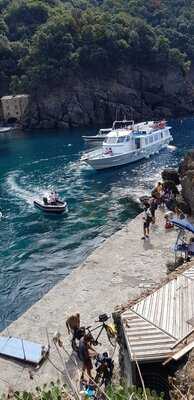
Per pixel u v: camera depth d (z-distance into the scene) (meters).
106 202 40.72
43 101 97.81
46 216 37.91
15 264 29.59
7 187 47.59
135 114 103.81
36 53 100.56
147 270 24.70
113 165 52.72
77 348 16.77
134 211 37.91
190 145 64.44
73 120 97.75
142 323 14.73
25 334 19.62
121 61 105.81
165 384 13.49
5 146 73.44
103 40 103.44
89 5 143.75
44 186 47.38
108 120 102.31
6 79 106.62
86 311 21.11
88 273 24.77
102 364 15.28
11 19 120.44
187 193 33.12
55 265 29.16
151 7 144.25
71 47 100.38
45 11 121.00
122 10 136.50
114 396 9.79
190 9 143.00
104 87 103.19
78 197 42.81
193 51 123.56
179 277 17.58
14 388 16.36
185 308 15.35
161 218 31.95
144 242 28.20
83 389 14.51
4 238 33.78
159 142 59.91
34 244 32.47
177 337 13.91
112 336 16.53
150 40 108.50
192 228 24.20
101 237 32.97
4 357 18.00
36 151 67.25
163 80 110.44
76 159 59.41
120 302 21.69
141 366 13.58
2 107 99.56
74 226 35.31
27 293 26.05
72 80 99.88
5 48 106.25
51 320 20.55
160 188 35.25
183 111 110.50
